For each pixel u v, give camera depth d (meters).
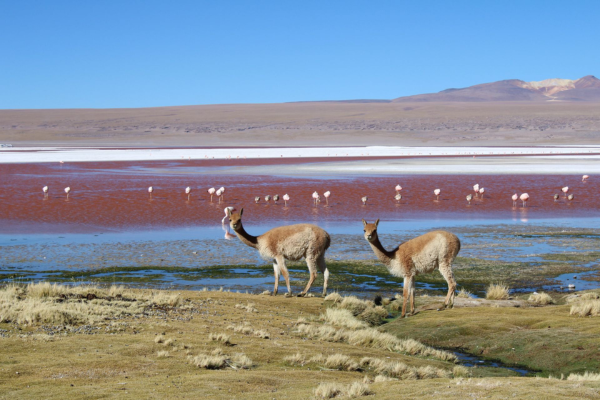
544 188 48.53
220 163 78.62
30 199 39.78
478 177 57.38
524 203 38.31
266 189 47.72
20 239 26.77
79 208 36.19
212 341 11.09
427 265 15.36
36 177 56.44
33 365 9.01
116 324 11.75
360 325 13.87
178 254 24.00
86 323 11.68
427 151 110.69
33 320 11.43
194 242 26.55
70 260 22.59
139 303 13.91
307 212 35.81
